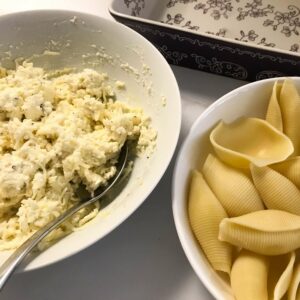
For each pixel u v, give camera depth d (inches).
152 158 22.5
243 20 31.1
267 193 20.9
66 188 22.8
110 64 26.8
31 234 21.2
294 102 23.0
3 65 27.5
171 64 29.4
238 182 21.1
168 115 22.8
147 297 21.2
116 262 22.3
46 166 23.0
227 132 23.3
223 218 20.2
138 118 24.5
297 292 19.1
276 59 25.2
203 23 31.3
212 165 22.0
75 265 22.3
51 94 25.6
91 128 25.0
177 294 21.1
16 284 21.9
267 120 23.5
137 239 22.8
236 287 18.9
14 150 24.0
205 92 28.0
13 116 24.7
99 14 32.7
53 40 27.0
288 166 21.8
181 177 21.3
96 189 22.9
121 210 20.2
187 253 19.0
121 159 23.8
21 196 22.2
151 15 32.2
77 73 27.7
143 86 25.4
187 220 20.7
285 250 19.4
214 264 19.9
